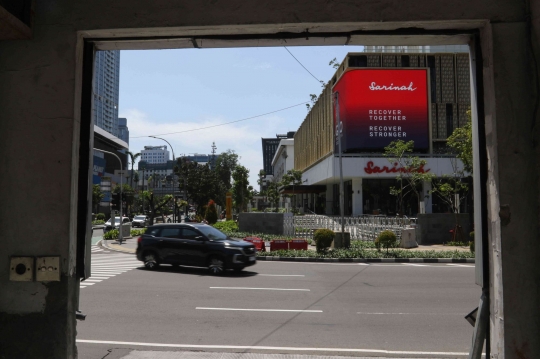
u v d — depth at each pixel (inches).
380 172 1608.0
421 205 1218.0
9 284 135.3
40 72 139.6
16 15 135.6
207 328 291.1
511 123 131.9
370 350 245.9
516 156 131.0
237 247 538.3
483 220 146.7
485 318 143.1
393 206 1723.7
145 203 3196.4
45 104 138.6
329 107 1974.7
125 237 1261.1
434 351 245.6
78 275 146.3
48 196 135.7
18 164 137.0
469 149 932.0
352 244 900.6
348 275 541.6
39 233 134.9
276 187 2709.2
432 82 1804.9
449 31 146.9
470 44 154.5
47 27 141.2
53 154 136.8
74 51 140.6
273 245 789.2
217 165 3772.1
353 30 146.9
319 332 282.8
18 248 135.0
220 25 141.8
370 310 346.9
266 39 153.3
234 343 257.6
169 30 144.9
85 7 142.3
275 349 245.9
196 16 141.9
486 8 136.4
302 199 3036.4
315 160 2400.3
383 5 139.8
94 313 332.8
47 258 133.3
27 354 133.5
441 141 1776.6
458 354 240.1
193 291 424.8
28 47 140.3
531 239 128.8
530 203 129.6
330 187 2223.2
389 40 155.8
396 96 1656.0
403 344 258.4
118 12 141.9
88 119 152.3
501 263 129.6
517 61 133.6
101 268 595.5
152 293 413.4
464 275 545.3
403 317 324.5
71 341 138.2
